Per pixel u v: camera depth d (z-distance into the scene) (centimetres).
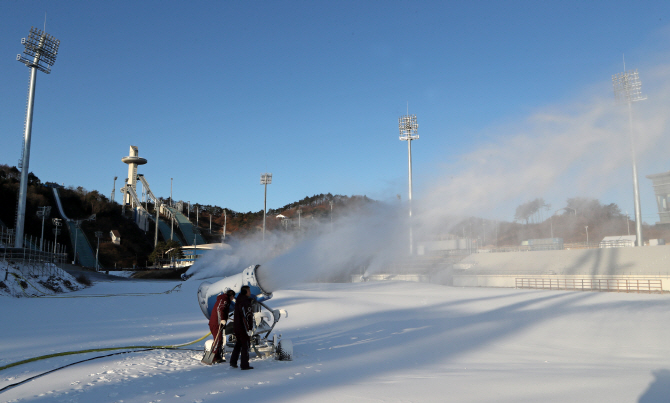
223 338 884
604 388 633
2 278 2914
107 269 8094
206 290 1081
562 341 1324
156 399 558
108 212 12012
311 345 1173
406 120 6003
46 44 4256
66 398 566
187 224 13400
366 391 605
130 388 626
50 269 3772
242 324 810
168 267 8694
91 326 1537
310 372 777
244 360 800
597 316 1959
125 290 3841
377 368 827
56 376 716
